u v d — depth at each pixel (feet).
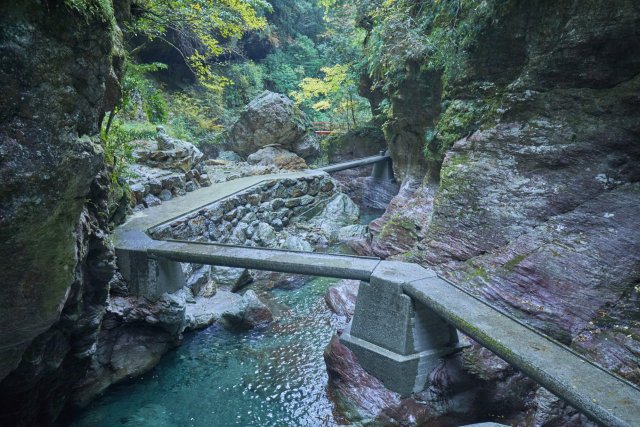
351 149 59.11
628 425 10.71
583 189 19.60
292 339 24.13
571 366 13.16
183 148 35.17
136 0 26.48
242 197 35.47
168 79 60.18
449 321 16.35
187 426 17.94
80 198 9.41
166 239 23.82
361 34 50.37
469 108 25.81
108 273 15.52
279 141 50.44
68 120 8.36
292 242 35.53
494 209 21.95
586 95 19.88
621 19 17.79
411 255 24.16
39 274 9.07
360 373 19.31
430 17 29.53
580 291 17.47
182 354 22.98
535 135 21.48
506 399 17.12
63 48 7.82
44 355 13.58
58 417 18.13
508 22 22.52
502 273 19.53
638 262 17.16
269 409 18.85
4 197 7.59
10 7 6.86
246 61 72.49
